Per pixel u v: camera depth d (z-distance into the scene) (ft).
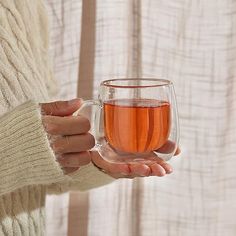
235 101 4.27
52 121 2.52
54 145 2.53
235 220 4.39
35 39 3.20
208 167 4.34
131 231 4.36
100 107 2.59
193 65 4.22
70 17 4.11
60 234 4.38
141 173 2.64
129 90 2.49
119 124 2.49
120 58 4.16
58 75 4.17
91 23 4.13
